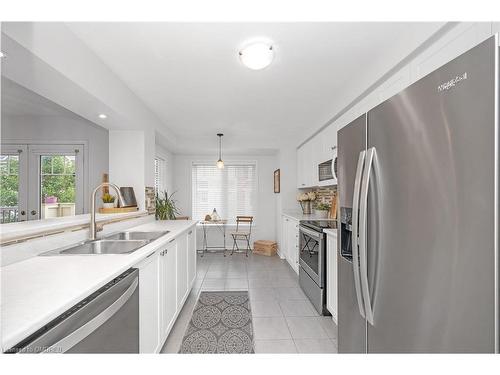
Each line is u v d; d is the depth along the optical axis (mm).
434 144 899
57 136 3955
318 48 2076
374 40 1958
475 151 772
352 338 1503
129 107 2811
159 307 1951
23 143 3932
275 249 5730
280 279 3979
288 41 1982
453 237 832
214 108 3482
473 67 777
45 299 972
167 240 2090
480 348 757
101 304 1136
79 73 1907
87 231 2131
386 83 2123
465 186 798
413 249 986
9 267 1352
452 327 833
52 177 3963
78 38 1896
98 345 1108
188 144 5203
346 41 1976
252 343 2258
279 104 3348
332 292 2568
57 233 1788
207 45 2027
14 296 999
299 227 3645
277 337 2355
